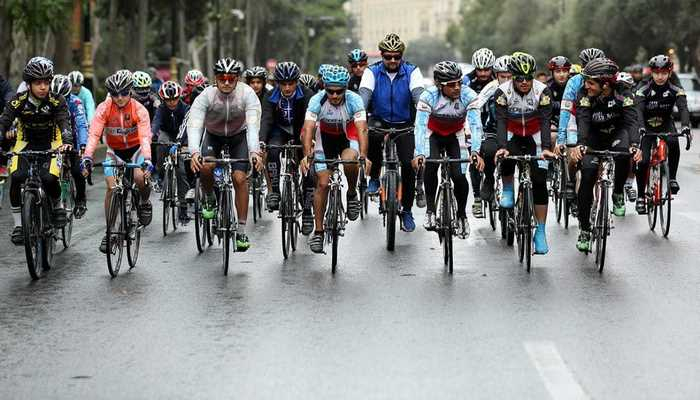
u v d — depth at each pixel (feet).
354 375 54.60
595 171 88.38
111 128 91.56
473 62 115.24
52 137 88.89
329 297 74.90
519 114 87.56
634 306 70.90
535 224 85.15
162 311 70.69
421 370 55.36
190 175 111.24
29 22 238.89
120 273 86.07
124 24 458.91
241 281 81.87
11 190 86.94
